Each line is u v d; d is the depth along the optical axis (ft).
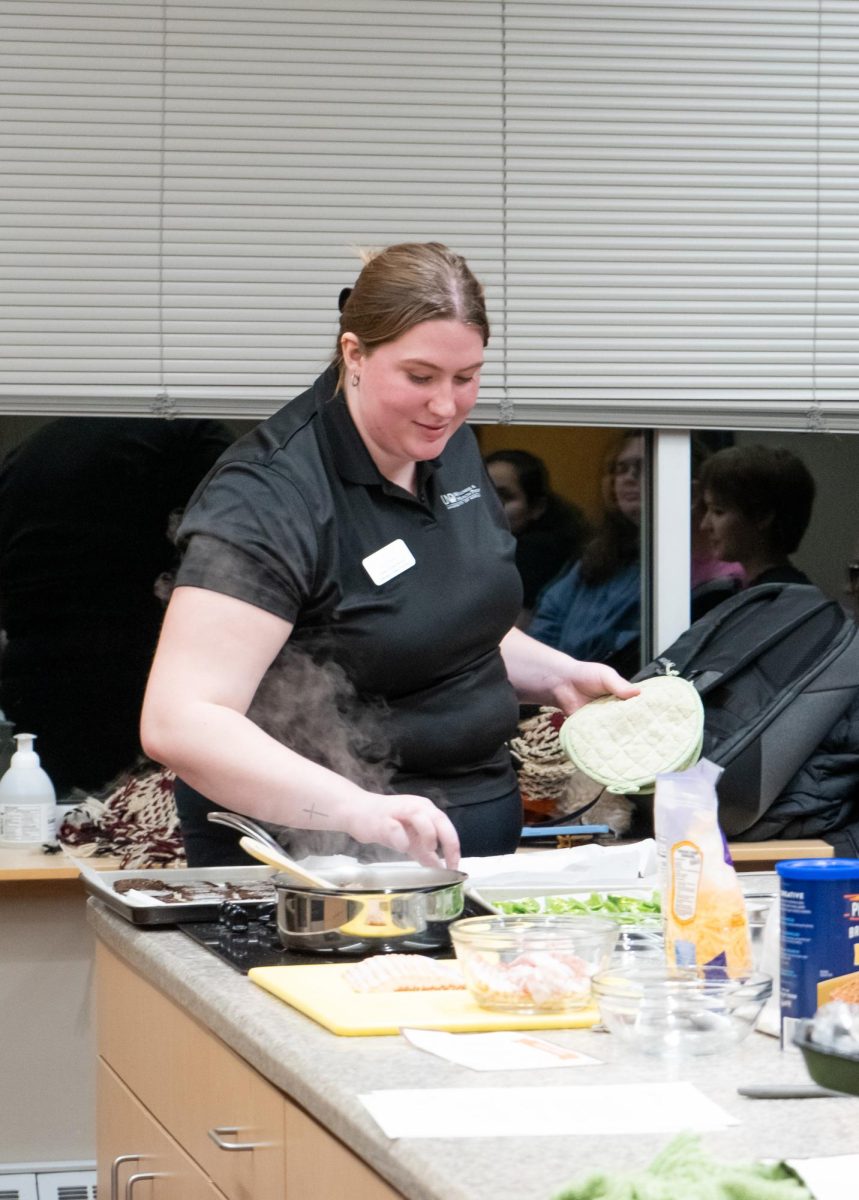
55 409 11.28
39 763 10.74
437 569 6.63
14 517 11.44
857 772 10.36
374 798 5.34
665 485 12.08
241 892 5.81
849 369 12.19
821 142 12.12
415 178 11.60
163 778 10.37
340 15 11.50
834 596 12.38
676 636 12.08
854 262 12.17
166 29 11.32
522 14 11.73
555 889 5.74
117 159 11.30
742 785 9.96
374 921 4.72
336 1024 3.80
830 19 12.11
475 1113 3.05
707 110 11.98
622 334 11.90
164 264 11.36
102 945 6.30
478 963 3.98
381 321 6.07
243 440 6.50
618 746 7.30
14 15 11.17
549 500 12.04
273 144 11.44
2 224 11.19
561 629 12.05
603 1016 3.67
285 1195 3.75
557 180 11.80
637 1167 2.72
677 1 11.91
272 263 11.47
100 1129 6.39
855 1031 3.09
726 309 12.03
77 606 11.50
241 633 5.94
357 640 6.43
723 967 3.98
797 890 3.64
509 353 11.76
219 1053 4.43
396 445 6.30
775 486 12.27
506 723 7.06
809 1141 2.86
